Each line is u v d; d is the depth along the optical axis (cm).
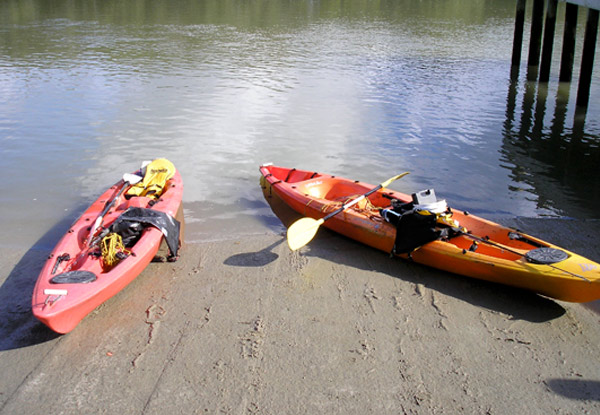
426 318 529
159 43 2078
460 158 1025
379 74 1694
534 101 1456
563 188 895
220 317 525
